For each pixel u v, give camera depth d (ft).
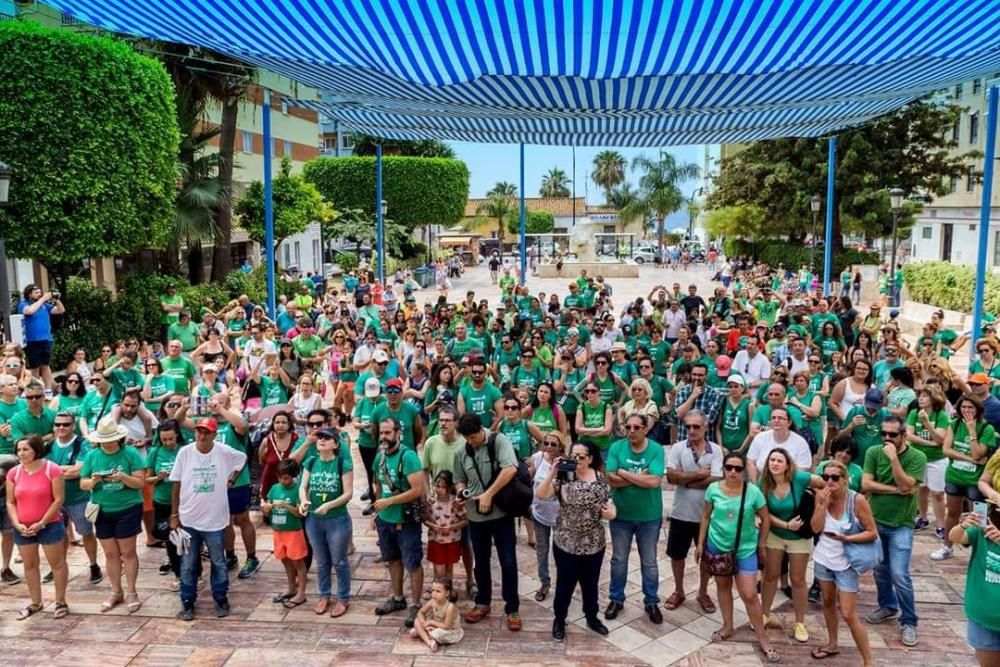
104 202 51.80
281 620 22.13
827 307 53.47
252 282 80.48
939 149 127.13
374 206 151.74
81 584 24.47
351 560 26.08
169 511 23.85
